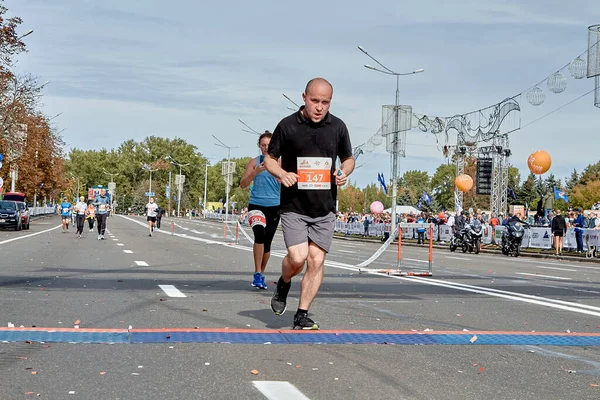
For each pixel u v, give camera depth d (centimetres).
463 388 486
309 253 685
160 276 1306
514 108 3328
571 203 9406
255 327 721
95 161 19312
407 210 7331
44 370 513
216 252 2219
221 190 17962
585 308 979
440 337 688
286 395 452
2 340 621
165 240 3116
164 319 766
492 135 3612
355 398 450
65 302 895
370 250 3084
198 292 1045
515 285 1352
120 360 552
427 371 537
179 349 599
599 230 2877
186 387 470
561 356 615
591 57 2342
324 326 743
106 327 705
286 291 711
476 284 1339
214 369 526
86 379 488
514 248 3073
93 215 4206
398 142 4344
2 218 3931
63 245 2439
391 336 683
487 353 618
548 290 1261
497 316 867
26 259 1698
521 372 544
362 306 930
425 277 1491
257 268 1106
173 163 16150
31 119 5712
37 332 662
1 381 477
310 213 670
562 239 3247
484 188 4141
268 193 1094
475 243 3253
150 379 491
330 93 646
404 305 955
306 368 535
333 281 1315
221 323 745
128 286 1111
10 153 5847
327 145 660
